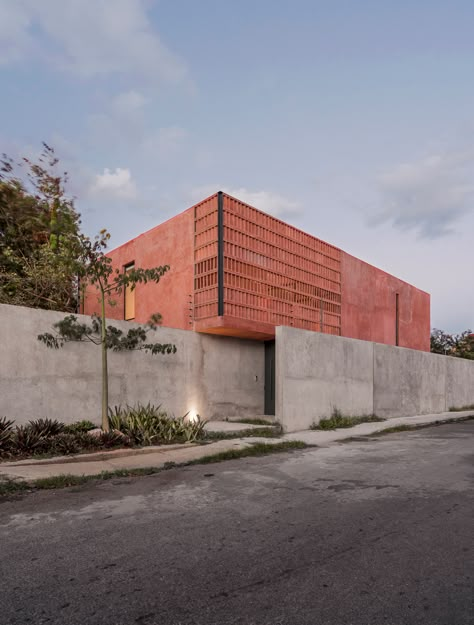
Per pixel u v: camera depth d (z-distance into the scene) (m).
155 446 9.53
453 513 5.43
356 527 4.91
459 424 17.12
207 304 13.65
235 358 15.05
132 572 3.74
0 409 9.61
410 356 19.92
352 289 19.14
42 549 4.23
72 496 6.17
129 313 17.08
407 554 4.16
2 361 9.72
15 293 13.74
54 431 9.38
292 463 8.67
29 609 3.14
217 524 4.99
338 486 6.81
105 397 9.99
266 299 14.74
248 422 14.27
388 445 11.14
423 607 3.20
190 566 3.87
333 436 12.47
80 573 3.72
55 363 10.55
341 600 3.29
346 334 18.47
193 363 13.73
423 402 20.58
